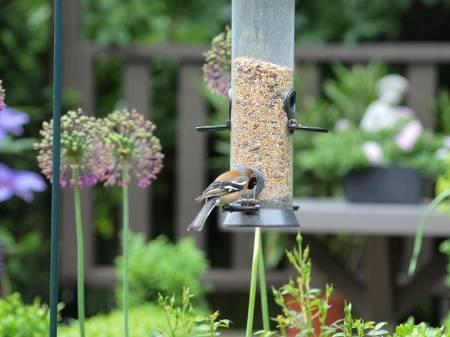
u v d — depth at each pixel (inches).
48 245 468.1
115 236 531.2
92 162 200.8
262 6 217.3
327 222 353.1
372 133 383.2
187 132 460.1
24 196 378.0
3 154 457.7
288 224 210.8
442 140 374.9
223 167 490.6
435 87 455.2
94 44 460.1
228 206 205.0
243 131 216.5
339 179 454.6
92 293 482.0
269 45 217.3
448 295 450.9
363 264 472.1
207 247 534.6
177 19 539.5
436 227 347.9
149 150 205.5
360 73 462.3
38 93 471.8
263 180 213.3
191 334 181.8
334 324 176.6
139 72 458.6
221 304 495.5
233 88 219.5
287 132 216.7
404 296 394.6
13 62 470.3
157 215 542.0
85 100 462.0
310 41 524.4
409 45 456.8
